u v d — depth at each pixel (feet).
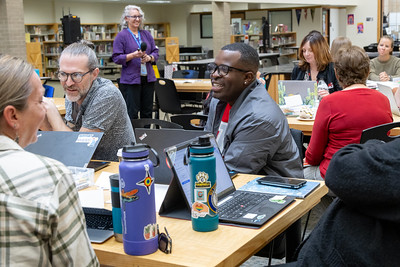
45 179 3.88
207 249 4.84
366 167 3.95
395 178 3.85
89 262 4.11
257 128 7.73
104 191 6.63
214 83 8.36
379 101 10.02
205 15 63.72
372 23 60.08
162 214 5.77
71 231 3.97
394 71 20.79
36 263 3.81
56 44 54.80
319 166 10.72
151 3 61.00
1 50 25.05
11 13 24.95
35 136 4.45
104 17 58.75
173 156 5.76
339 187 4.05
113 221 5.08
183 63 30.19
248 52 8.16
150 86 21.95
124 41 21.07
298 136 9.86
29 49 43.06
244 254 4.97
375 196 3.91
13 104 4.10
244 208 5.79
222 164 6.49
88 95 9.02
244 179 7.17
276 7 62.13
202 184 5.18
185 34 65.16
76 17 25.77
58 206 3.85
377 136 8.29
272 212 5.62
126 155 4.67
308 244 4.56
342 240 4.22
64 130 9.06
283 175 8.13
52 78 54.54
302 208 6.11
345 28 62.23
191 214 5.36
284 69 27.25
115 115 9.11
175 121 11.77
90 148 7.56
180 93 25.50
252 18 62.64
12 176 3.82
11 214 3.71
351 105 9.94
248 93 8.23
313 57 15.81
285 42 58.59
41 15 53.47
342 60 10.11
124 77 21.27
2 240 3.71
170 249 4.76
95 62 8.95
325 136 10.30
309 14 58.49
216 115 8.94
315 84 14.15
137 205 4.68
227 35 42.32
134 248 4.74
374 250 4.07
